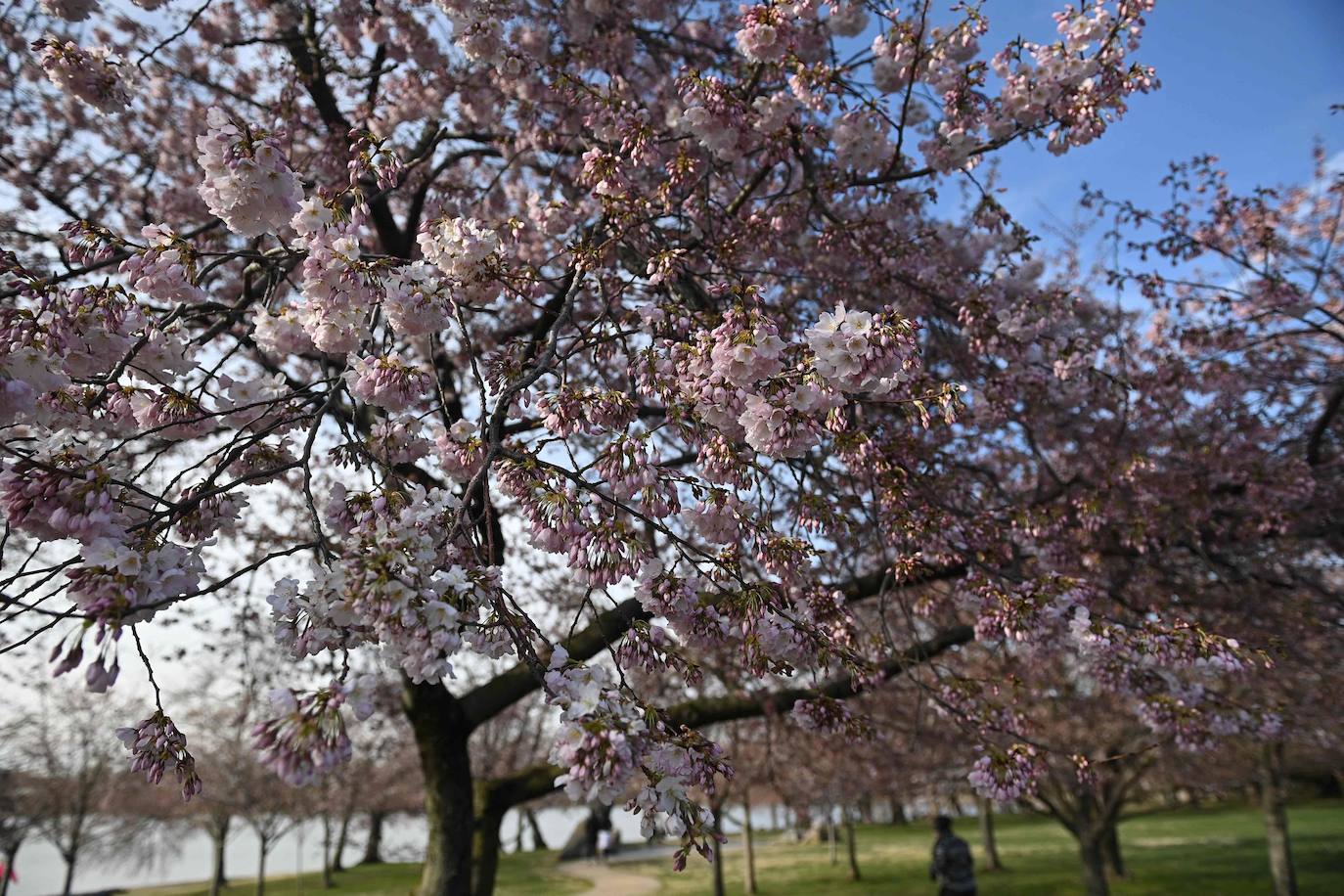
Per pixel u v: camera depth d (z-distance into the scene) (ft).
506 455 7.76
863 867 56.18
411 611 5.72
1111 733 31.91
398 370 7.79
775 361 7.64
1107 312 22.27
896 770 32.40
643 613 8.67
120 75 10.53
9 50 16.85
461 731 17.58
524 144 16.89
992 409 15.35
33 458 6.44
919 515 11.73
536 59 14.28
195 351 8.73
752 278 13.60
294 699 5.18
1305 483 19.10
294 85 17.67
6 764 55.62
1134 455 16.34
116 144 19.86
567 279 11.23
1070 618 11.51
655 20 17.75
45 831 58.39
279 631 6.25
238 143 7.07
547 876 62.39
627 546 7.13
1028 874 47.21
